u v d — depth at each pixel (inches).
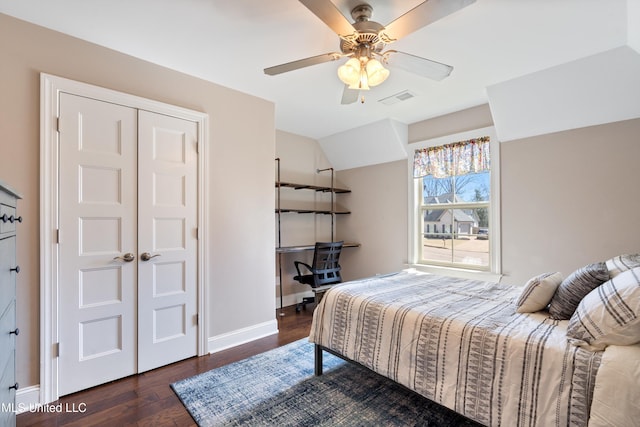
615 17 70.7
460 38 79.4
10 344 53.9
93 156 81.6
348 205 185.9
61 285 76.9
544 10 68.3
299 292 172.9
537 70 97.4
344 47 71.2
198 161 101.6
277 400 75.7
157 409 72.8
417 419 68.0
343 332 80.6
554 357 48.9
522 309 68.3
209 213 104.2
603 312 49.6
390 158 162.7
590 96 98.3
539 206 115.3
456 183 141.9
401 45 82.7
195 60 91.4
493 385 53.8
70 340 78.2
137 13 69.9
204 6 67.4
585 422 44.0
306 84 107.9
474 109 131.4
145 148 90.5
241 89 111.7
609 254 100.7
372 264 172.2
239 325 112.3
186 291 98.9
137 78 89.5
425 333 64.6
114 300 85.1
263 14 70.3
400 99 122.3
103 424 67.6
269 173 122.5
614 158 99.9
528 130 116.6
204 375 88.4
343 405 73.4
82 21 72.8
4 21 70.5
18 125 71.8
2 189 47.4
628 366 43.3
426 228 152.7
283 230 165.2
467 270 134.0
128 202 87.4
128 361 87.3
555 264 111.7
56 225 76.2
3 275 49.4
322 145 184.7
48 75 74.9
